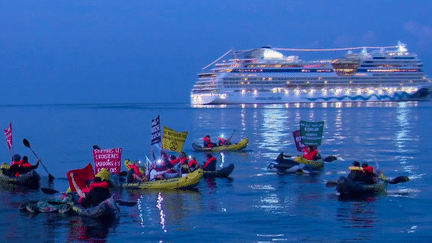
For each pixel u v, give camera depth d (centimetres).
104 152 2277
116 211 1633
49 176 2414
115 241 1358
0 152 3925
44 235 1411
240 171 2722
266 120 8588
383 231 1434
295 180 2388
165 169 2247
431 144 4241
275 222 1549
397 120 8225
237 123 7825
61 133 6075
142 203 1847
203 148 3909
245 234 1418
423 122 7631
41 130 6731
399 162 3055
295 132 3059
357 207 1747
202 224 1531
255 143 4488
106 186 1659
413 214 1636
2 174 2348
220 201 1878
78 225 1518
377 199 1881
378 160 3164
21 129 7031
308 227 1487
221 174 2491
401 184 2216
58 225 1517
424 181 2305
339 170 2736
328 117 9319
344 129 6259
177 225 1519
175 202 1866
